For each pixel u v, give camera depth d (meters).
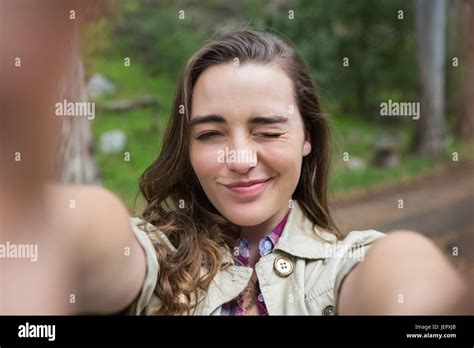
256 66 0.92
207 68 0.94
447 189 2.86
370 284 0.88
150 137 3.48
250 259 0.97
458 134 3.66
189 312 0.92
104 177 2.83
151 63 4.30
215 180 0.91
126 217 0.92
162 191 1.05
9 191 0.77
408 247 0.91
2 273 0.82
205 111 0.91
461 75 3.83
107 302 0.89
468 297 0.90
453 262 1.27
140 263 0.91
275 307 0.92
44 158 0.75
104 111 3.66
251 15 4.40
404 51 4.36
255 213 0.91
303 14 4.31
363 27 4.44
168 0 4.55
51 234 0.82
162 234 0.98
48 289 0.85
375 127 3.98
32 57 0.64
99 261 0.86
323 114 1.05
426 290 0.88
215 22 4.45
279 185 0.92
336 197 2.36
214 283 0.94
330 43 4.24
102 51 4.14
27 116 0.69
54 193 0.82
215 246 0.96
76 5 0.65
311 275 0.93
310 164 1.05
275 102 0.91
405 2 4.36
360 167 3.33
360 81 4.26
